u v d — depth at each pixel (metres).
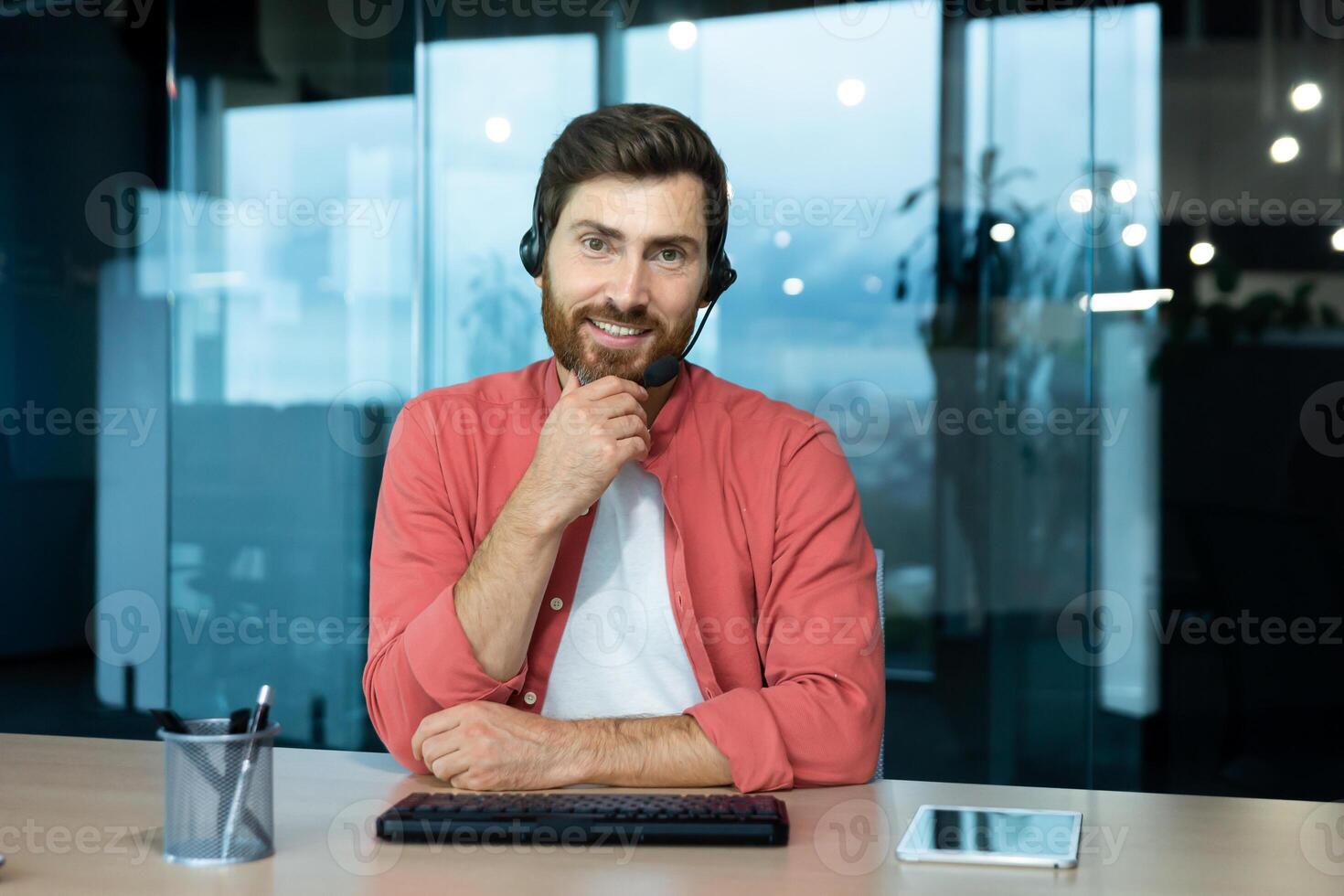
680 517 1.50
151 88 3.88
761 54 3.32
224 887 0.90
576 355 1.45
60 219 3.97
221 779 0.96
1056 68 3.21
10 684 3.93
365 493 3.66
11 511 3.96
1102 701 3.24
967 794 1.21
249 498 3.74
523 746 1.18
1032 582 3.26
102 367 3.93
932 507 3.28
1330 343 3.16
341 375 3.64
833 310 3.29
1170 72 3.19
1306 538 3.18
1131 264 3.21
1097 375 3.22
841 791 1.23
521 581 1.32
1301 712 3.16
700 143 1.44
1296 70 3.16
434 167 3.56
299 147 3.65
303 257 3.67
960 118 3.23
